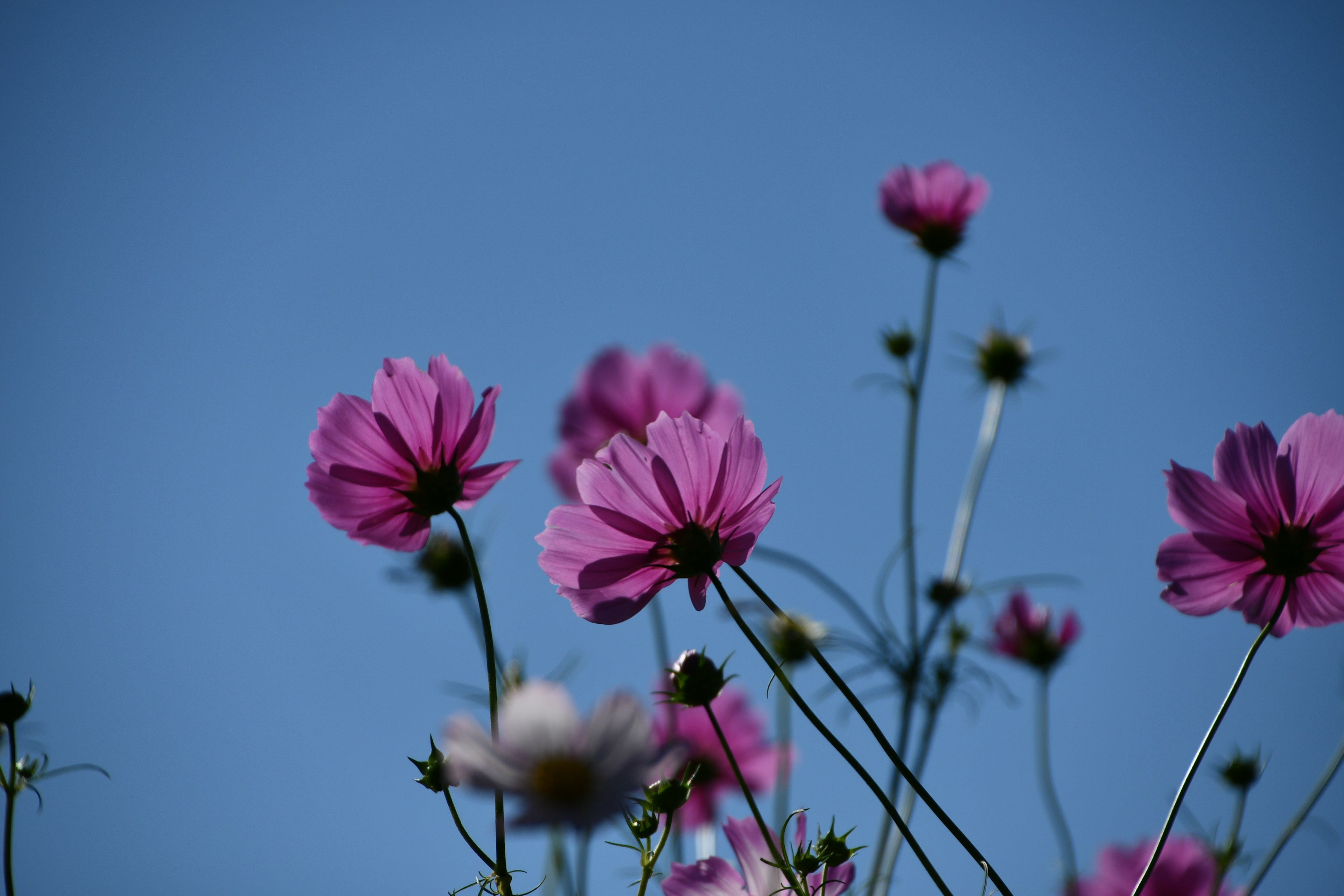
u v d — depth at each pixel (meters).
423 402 1.35
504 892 1.25
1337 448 1.30
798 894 1.28
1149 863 1.23
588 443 2.01
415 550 1.36
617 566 1.31
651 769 1.20
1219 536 1.30
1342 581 1.30
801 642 1.73
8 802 1.38
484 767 1.19
